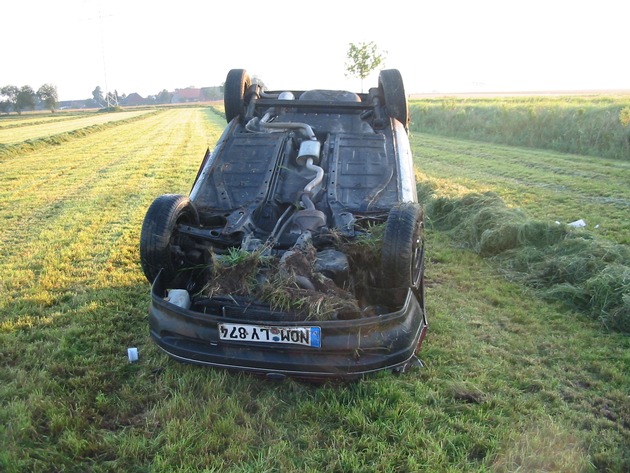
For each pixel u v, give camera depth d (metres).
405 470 3.10
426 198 9.75
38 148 22.58
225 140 5.81
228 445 3.30
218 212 4.98
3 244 7.76
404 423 3.46
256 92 6.59
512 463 3.15
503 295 5.87
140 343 4.57
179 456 3.14
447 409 3.69
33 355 4.29
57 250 7.38
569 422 3.58
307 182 5.27
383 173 5.29
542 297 5.79
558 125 19.20
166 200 4.43
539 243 6.95
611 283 5.42
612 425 3.58
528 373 4.21
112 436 3.30
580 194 11.20
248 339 3.56
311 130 5.85
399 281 4.11
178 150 21.02
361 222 4.81
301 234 4.46
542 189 11.54
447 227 8.52
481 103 27.92
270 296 3.77
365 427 3.43
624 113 16.67
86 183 13.37
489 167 14.90
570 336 4.88
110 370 4.08
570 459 3.17
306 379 3.86
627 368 4.34
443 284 6.19
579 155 17.30
